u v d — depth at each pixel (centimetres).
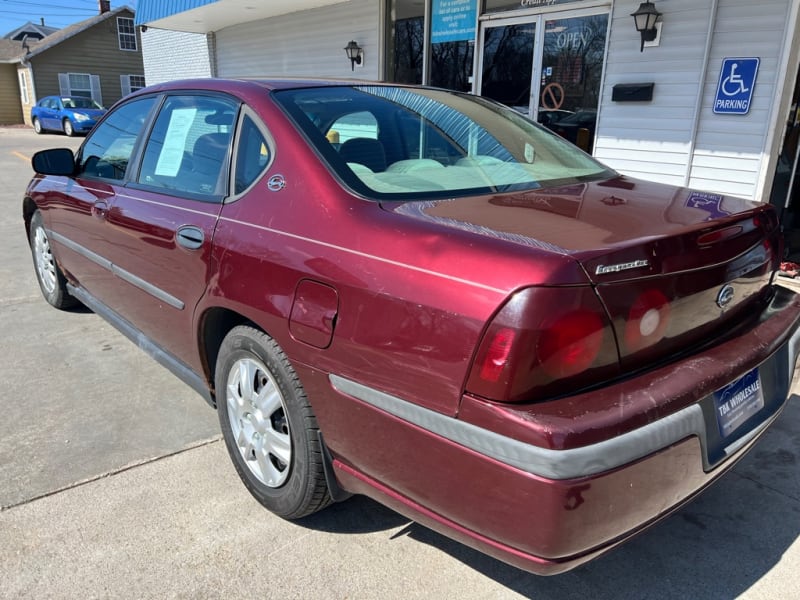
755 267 214
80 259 380
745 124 560
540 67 734
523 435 151
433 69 876
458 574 218
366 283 183
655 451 161
